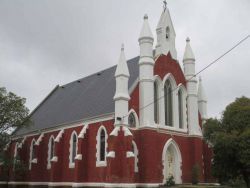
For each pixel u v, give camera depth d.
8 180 60.97
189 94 48.31
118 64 42.28
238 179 49.78
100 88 52.88
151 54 44.25
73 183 43.38
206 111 52.41
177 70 48.38
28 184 56.91
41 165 54.88
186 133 47.03
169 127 45.03
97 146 43.16
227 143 40.22
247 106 42.00
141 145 41.34
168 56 47.72
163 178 42.66
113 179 38.34
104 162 41.44
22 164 55.50
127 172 38.59
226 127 42.72
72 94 62.06
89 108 49.00
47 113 63.69
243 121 41.31
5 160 54.06
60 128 52.50
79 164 43.56
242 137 39.53
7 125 50.94
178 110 47.28
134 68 47.94
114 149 39.22
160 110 44.66
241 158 39.78
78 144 44.41
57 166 49.34
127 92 41.69
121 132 40.06
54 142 50.78
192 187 39.78
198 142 46.88
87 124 46.00
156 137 42.25
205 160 48.69
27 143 60.56
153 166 40.81
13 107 50.81
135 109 42.38
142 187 40.06
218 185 45.91
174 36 49.59
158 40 47.97
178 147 45.34
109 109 43.38
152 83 43.44
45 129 56.03
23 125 53.41
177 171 44.66
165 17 48.94
